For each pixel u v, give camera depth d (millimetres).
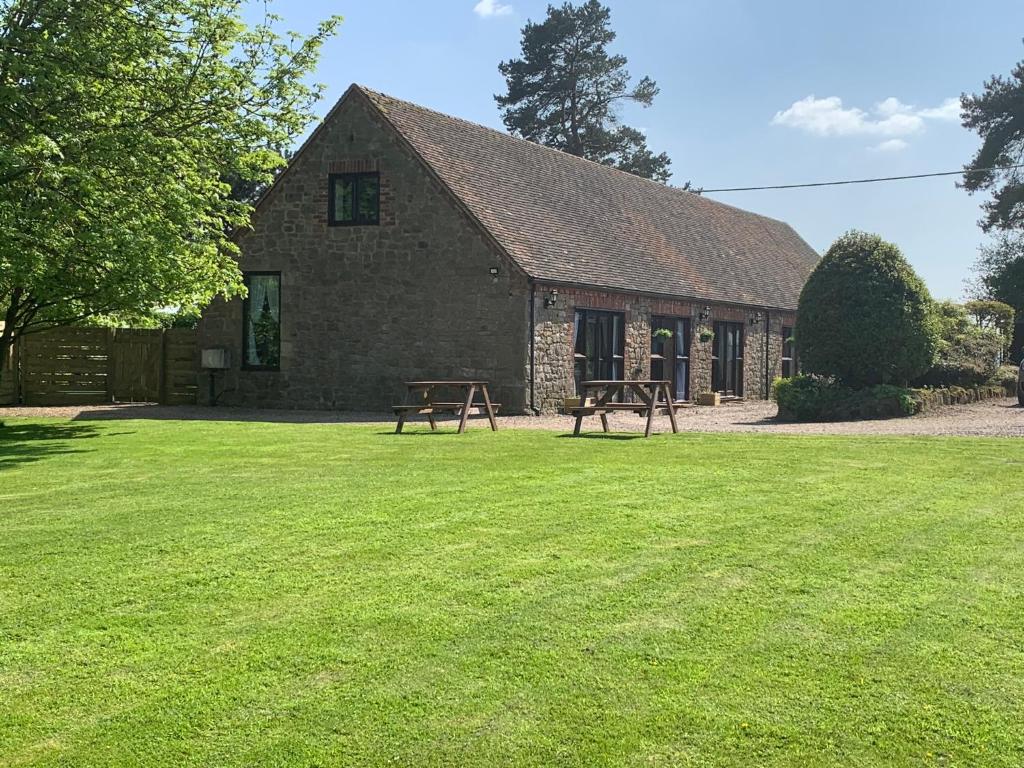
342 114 19547
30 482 8492
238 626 4324
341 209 19734
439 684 3631
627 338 20719
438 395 18734
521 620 4359
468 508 7000
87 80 12930
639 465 9352
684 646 4000
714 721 3293
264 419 16891
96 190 12414
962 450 10336
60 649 4055
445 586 4918
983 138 43625
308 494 7680
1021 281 41844
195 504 7246
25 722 3359
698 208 29625
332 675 3736
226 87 14250
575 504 7145
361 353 19578
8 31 12500
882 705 3412
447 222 18656
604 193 24844
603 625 4281
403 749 3125
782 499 7312
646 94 49281
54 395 21062
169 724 3328
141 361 21422
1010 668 3736
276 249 20234
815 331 17469
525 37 49469
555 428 14531
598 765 3006
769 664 3793
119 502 7363
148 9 13547
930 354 17297
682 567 5258
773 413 19297
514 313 18078
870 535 6008
